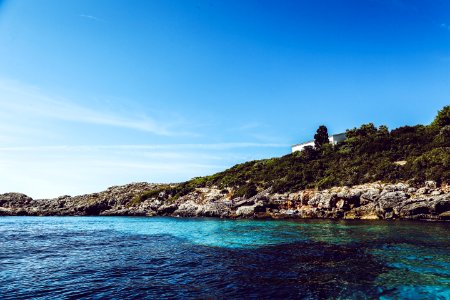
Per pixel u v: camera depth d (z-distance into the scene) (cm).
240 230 3312
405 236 2508
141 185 10044
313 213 4522
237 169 7625
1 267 1761
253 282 1398
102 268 1717
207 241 2627
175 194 7331
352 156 5775
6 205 9144
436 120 5938
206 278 1479
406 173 4381
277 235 2825
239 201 5653
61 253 2184
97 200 8494
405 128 6353
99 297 1248
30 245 2559
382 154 5356
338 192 4544
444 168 4038
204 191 6888
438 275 1427
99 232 3541
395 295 1193
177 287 1352
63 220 5888
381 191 4184
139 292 1298
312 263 1722
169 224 4391
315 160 6234
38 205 9112
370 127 7181
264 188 5841
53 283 1444
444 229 2891
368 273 1486
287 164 6500
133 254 2114
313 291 1260
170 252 2166
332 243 2311
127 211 7144
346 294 1216
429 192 3881
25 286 1400
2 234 3359
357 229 3059
